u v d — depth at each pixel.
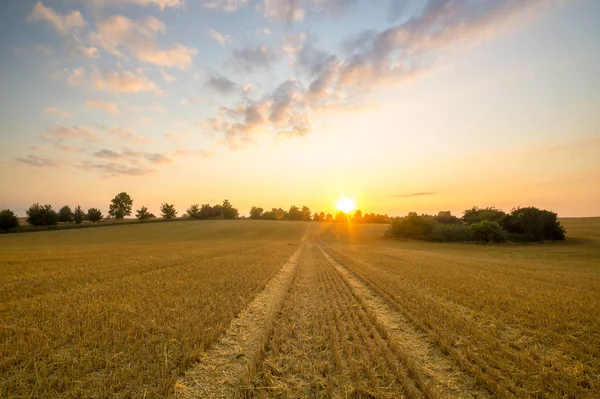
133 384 5.14
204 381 5.52
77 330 7.70
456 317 9.36
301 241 68.75
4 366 5.72
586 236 63.38
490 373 5.75
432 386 5.15
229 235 80.62
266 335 7.63
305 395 5.03
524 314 9.86
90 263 21.84
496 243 59.38
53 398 4.78
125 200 109.81
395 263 25.38
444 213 96.06
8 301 10.98
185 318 8.90
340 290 13.96
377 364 5.98
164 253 30.73
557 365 6.20
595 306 10.91
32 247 42.00
